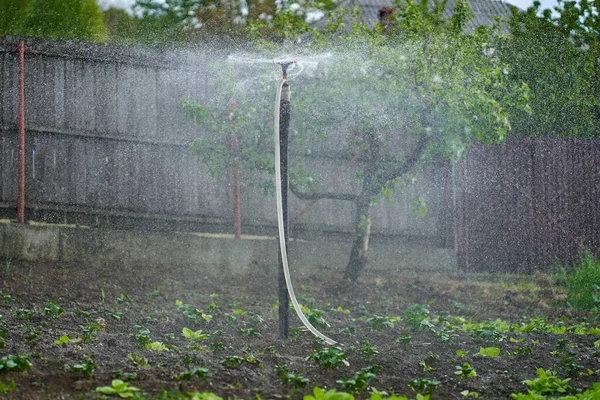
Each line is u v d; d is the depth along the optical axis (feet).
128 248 33.58
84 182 34.30
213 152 33.42
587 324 28.12
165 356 17.04
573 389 16.11
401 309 29.63
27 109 33.40
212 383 14.79
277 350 19.20
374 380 16.17
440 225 39.42
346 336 22.08
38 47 33.42
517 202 39.78
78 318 22.86
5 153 33.06
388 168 32.83
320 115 32.27
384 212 38.68
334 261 36.55
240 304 28.43
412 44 29.99
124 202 34.83
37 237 32.40
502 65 31.83
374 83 30.01
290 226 37.11
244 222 36.42
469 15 30.86
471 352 20.44
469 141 39.37
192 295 29.22
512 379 17.24
